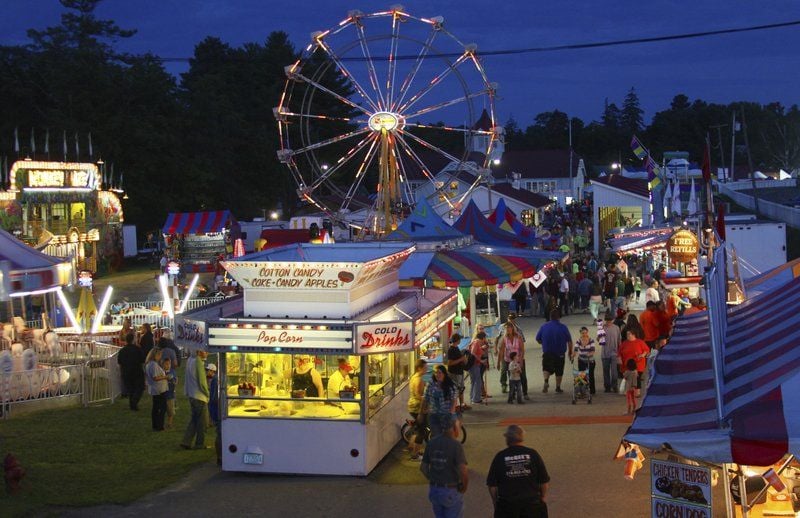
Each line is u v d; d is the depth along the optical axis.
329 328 12.81
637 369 16.69
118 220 58.59
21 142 70.25
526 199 67.31
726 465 8.98
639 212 55.38
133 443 15.44
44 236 20.69
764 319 10.79
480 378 18.12
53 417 17.55
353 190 32.19
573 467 12.83
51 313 25.97
